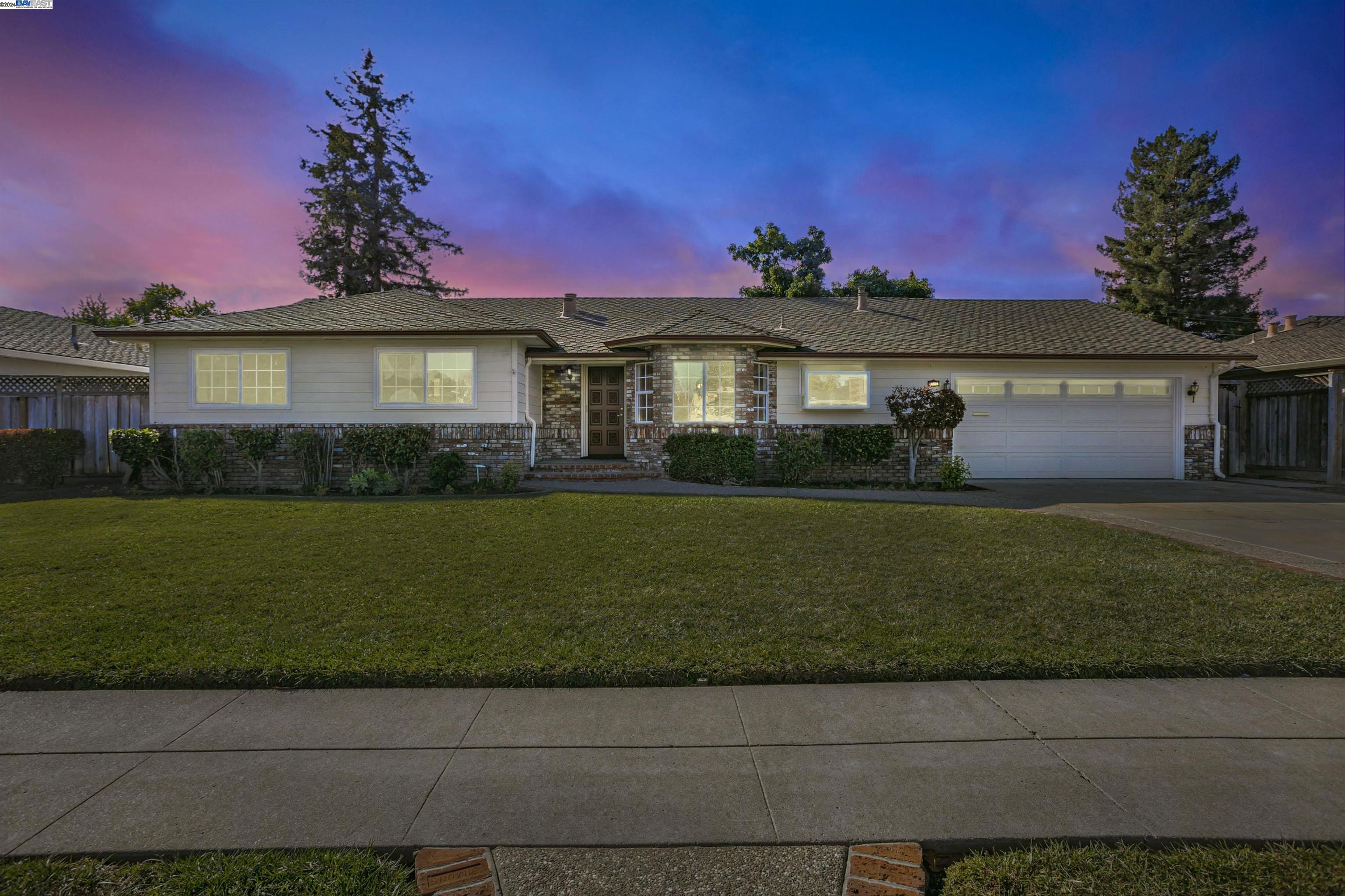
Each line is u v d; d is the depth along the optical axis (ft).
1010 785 10.32
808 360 53.62
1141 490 46.03
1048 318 63.05
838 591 19.95
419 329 44.70
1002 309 66.23
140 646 15.71
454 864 8.64
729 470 46.21
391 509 33.22
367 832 9.25
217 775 10.69
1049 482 51.49
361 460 44.52
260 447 43.34
